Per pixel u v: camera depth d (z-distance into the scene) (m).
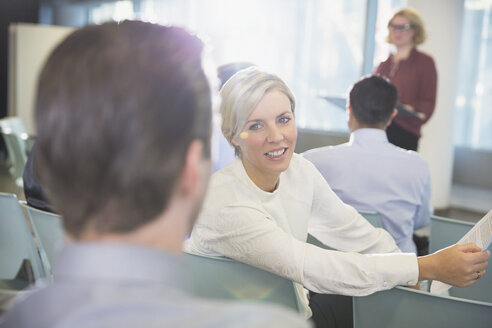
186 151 0.43
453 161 5.60
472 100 5.34
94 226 0.42
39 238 1.72
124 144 0.40
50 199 0.44
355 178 2.14
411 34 4.27
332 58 6.32
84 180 0.41
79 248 0.41
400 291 1.17
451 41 5.14
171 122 0.41
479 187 5.41
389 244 1.63
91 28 0.44
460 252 1.22
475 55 5.26
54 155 0.41
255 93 1.31
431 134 5.30
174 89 0.42
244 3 7.05
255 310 0.40
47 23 9.10
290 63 6.71
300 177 1.50
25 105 7.45
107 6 8.63
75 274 0.40
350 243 1.61
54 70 0.42
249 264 1.27
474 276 1.23
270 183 1.41
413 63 4.30
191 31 0.47
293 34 6.64
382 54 5.98
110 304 0.37
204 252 1.36
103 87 0.41
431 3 5.12
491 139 5.27
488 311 1.07
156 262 0.41
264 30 6.89
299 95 6.70
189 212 0.46
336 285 1.22
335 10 6.25
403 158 2.13
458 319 1.11
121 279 0.40
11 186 6.19
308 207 1.50
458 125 5.49
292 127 1.36
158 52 0.43
